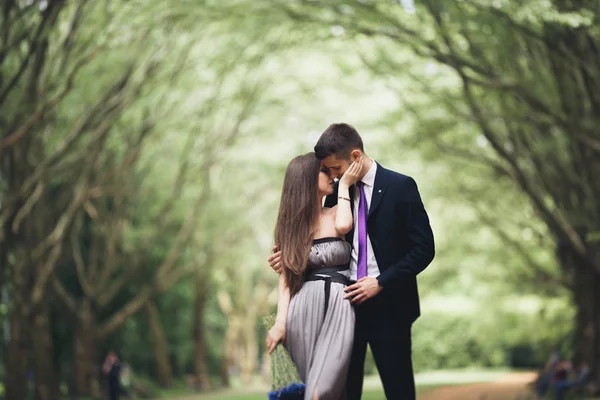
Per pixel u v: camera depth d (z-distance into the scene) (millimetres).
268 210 46125
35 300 22578
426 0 14766
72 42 17312
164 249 37219
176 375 46594
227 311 52438
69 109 22125
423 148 22797
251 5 17109
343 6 15383
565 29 13867
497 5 13062
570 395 23203
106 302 31125
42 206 24562
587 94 15641
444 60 15273
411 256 4805
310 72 25781
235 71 23969
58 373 33125
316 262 4672
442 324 59375
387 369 4887
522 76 16062
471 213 34031
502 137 20766
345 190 4738
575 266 25266
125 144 26484
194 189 37156
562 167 20312
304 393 4480
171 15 17828
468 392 29000
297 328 4566
